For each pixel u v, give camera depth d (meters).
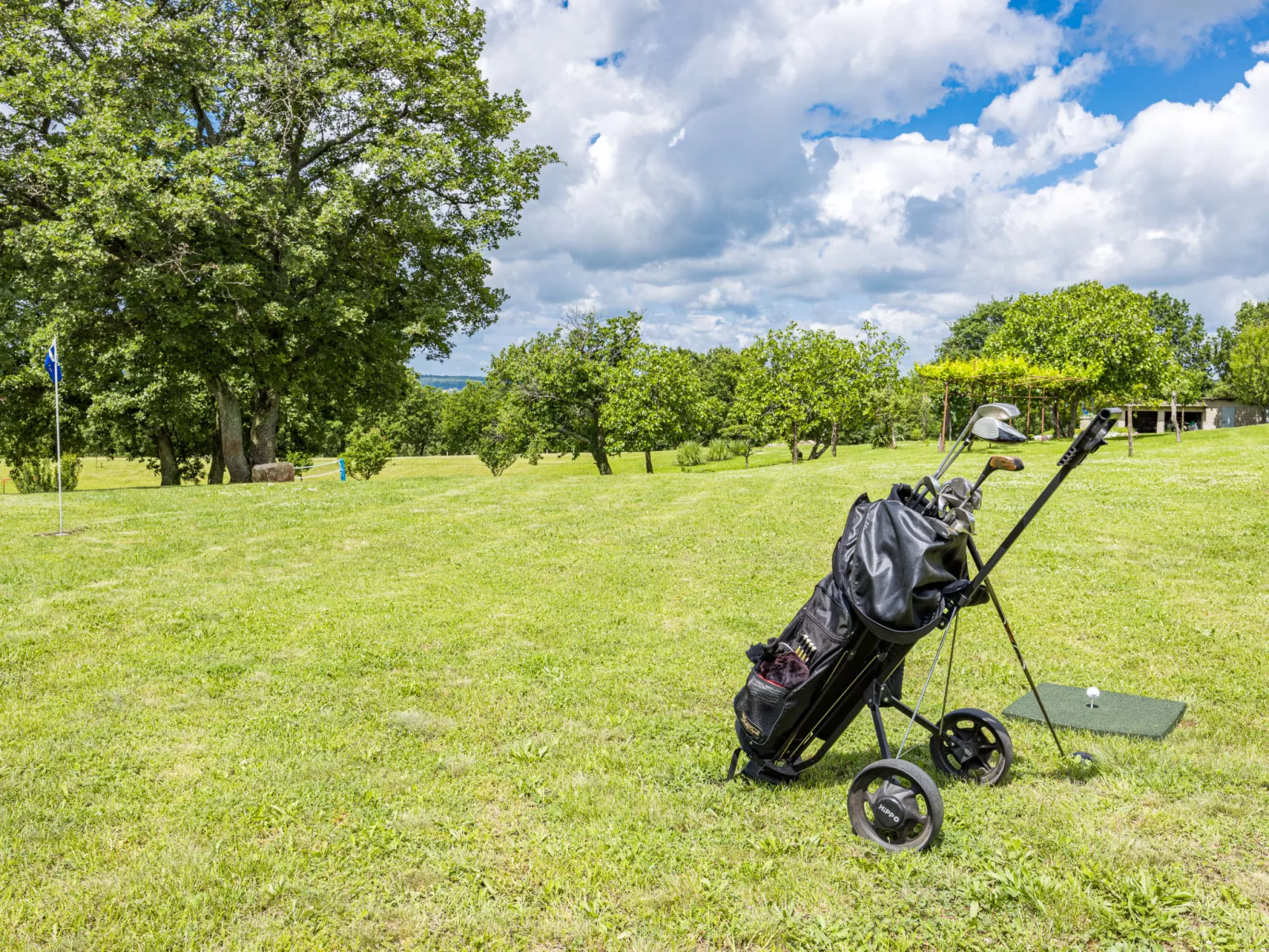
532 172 28.77
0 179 22.48
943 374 36.09
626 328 53.03
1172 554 11.02
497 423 64.38
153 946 3.38
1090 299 49.09
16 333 23.52
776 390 49.16
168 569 11.84
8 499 20.03
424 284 27.67
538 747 5.48
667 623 8.73
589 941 3.36
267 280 25.06
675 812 4.44
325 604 9.75
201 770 5.22
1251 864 3.73
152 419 36.50
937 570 3.94
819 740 5.41
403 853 4.09
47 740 5.70
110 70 23.14
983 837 4.02
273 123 25.12
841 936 3.30
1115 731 5.39
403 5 26.20
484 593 10.27
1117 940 3.23
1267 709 5.85
